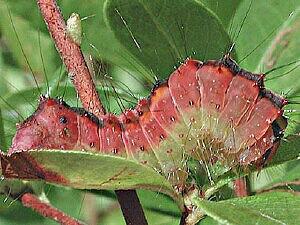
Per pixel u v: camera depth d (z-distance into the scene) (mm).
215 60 102
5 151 107
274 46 123
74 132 98
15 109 125
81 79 98
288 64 114
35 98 126
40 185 102
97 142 99
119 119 101
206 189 98
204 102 100
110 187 84
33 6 144
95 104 100
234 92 99
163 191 89
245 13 124
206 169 100
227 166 101
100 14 130
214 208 81
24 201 98
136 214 94
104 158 80
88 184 83
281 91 121
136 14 109
